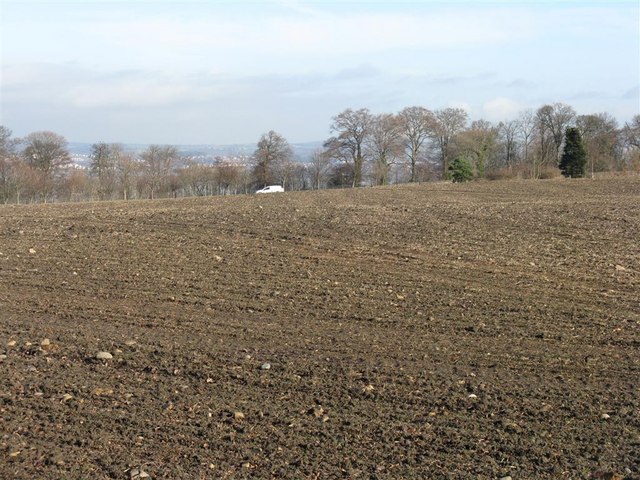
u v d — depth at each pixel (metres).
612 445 6.36
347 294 11.53
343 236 16.66
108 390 7.54
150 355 8.64
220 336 9.41
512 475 5.83
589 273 13.06
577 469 5.93
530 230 17.77
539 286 12.09
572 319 10.21
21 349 8.84
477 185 47.19
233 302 11.06
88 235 16.73
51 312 10.52
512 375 8.05
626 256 14.56
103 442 6.39
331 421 6.85
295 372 8.09
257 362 8.40
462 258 14.30
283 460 6.09
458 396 7.42
